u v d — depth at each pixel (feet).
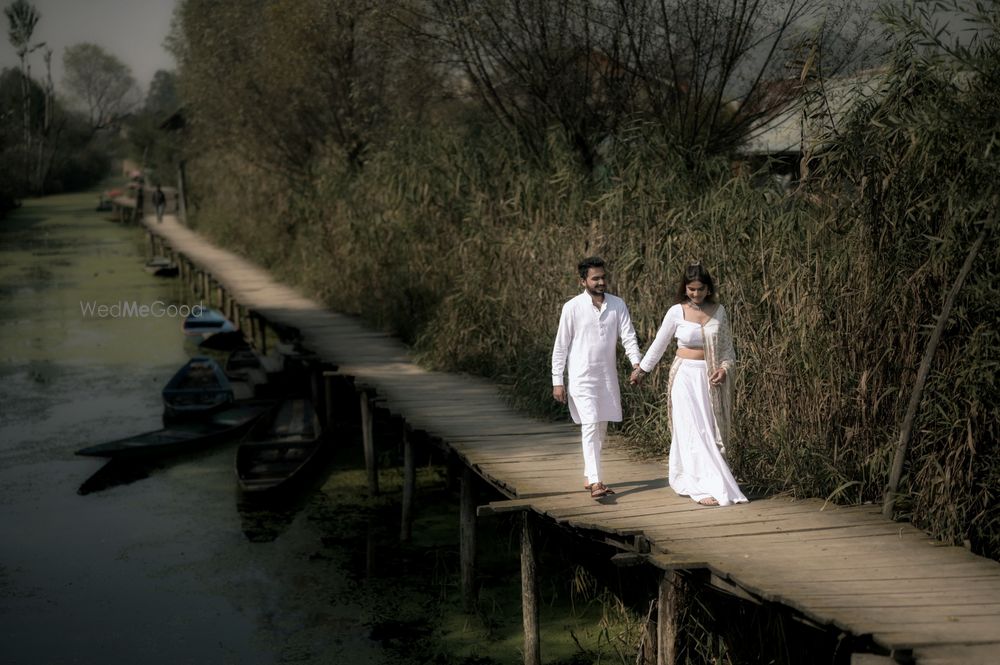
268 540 32.58
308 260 67.15
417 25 46.39
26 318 75.66
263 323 61.46
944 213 20.90
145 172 206.08
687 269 22.09
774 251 24.99
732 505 22.04
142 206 155.02
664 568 18.52
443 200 46.96
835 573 17.56
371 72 67.67
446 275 45.57
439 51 46.91
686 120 39.78
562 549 27.94
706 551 18.78
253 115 77.77
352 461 41.52
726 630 20.26
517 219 41.96
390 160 53.83
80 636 25.59
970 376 19.60
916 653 14.07
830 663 19.77
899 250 21.44
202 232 111.86
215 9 79.36
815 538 19.62
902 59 21.33
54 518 34.55
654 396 28.43
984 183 19.85
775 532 20.02
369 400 36.47
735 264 26.45
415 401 34.27
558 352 23.09
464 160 47.01
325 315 56.54
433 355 40.73
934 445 20.81
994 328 19.74
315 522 34.30
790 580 17.19
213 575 29.68
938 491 20.04
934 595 16.47
